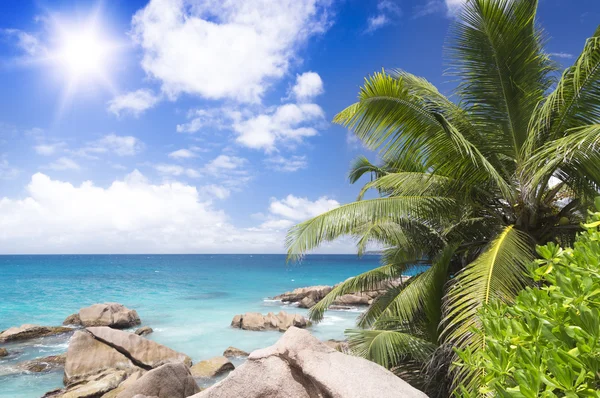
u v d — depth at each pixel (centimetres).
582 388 120
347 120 741
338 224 698
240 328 1864
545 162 629
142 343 1225
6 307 2498
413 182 759
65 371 1098
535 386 125
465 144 602
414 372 757
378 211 701
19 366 1212
